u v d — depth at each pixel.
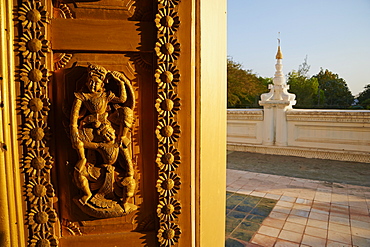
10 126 0.75
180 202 0.87
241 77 16.61
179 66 0.85
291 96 6.80
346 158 5.79
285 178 4.45
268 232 2.48
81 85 0.80
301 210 3.02
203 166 0.97
